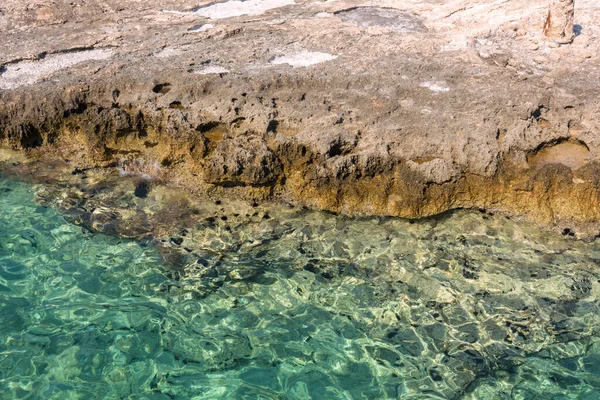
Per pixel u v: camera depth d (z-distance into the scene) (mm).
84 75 4305
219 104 3963
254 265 3463
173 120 3869
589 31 4848
